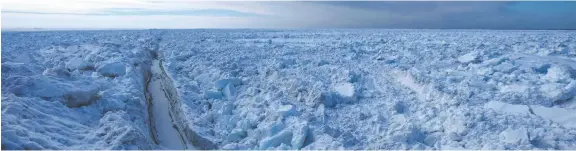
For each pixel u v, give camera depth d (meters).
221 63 13.23
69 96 7.12
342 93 8.88
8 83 6.98
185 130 7.72
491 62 11.45
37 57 13.17
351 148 6.20
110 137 6.05
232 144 6.71
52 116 6.36
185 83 10.73
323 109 7.79
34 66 8.60
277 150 6.34
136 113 7.82
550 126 6.23
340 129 6.96
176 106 9.11
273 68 11.98
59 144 5.49
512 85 8.48
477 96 7.90
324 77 10.48
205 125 7.88
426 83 8.77
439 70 10.99
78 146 5.61
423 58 13.86
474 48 17.19
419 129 6.77
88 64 10.84
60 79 7.79
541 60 11.55
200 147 7.04
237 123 7.77
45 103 6.66
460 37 29.42
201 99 9.50
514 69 10.42
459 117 6.64
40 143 5.25
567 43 19.59
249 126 7.55
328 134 6.76
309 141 6.75
